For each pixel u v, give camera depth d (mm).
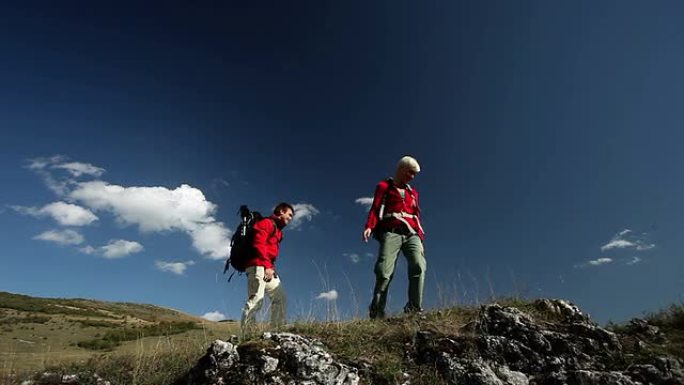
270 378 4469
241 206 6723
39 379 4953
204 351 5527
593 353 5164
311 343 5047
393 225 6492
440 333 5383
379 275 6301
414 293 6359
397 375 4723
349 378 4598
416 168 6664
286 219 6723
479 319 5617
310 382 4477
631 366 4898
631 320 6105
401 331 5535
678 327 6129
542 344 5195
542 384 4797
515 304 6352
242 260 6395
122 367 5312
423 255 6547
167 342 6090
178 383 4832
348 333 5559
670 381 4676
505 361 5047
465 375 4738
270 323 6238
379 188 6641
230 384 4469
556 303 6188
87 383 4871
